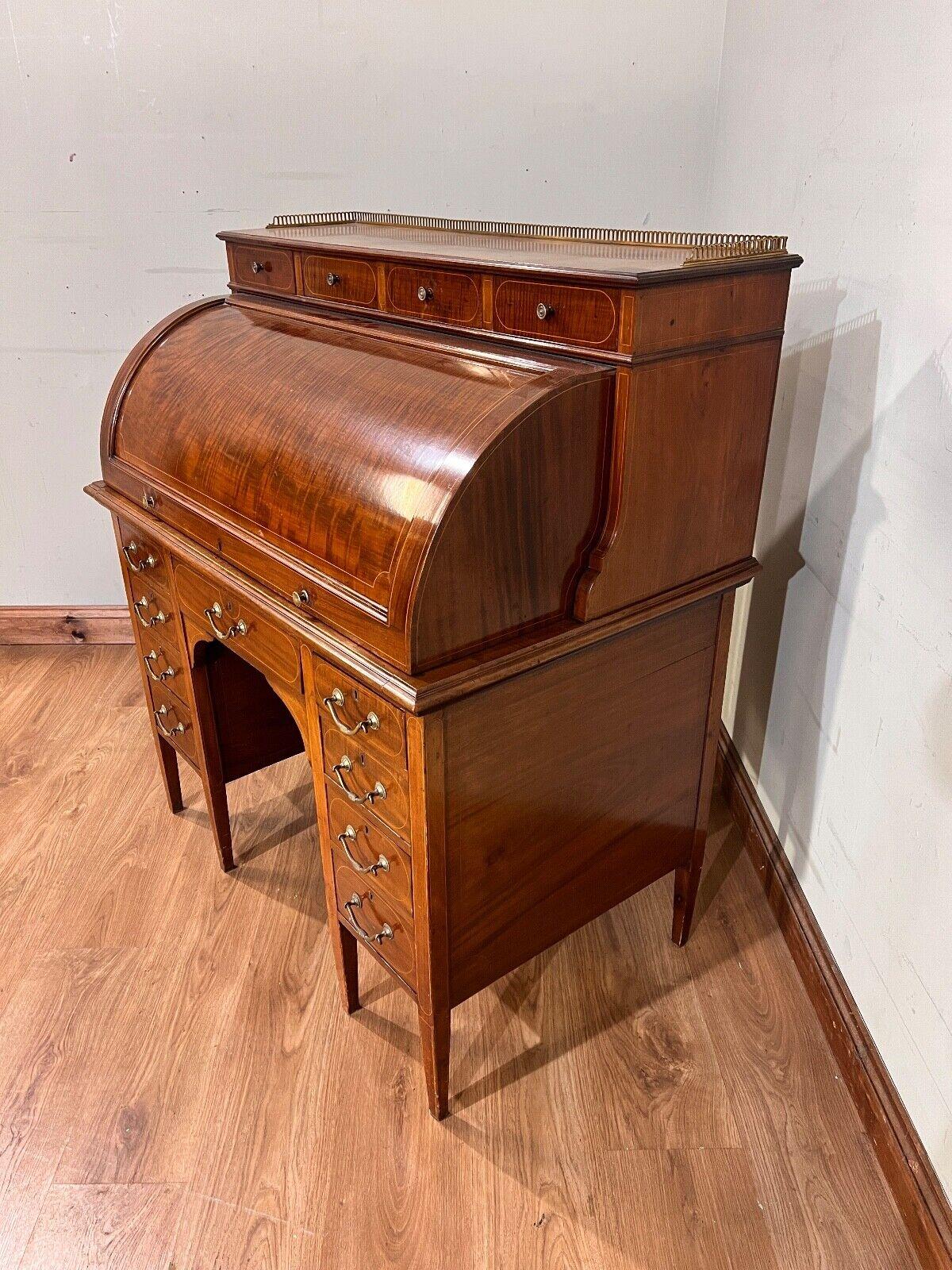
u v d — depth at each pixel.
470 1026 1.72
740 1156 1.50
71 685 2.84
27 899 2.00
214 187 2.50
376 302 1.53
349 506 1.25
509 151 2.41
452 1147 1.51
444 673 1.19
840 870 1.67
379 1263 1.35
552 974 1.84
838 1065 1.64
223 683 1.92
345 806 1.46
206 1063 1.65
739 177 2.16
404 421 1.26
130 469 1.76
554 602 1.32
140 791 2.37
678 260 1.30
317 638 1.30
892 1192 1.44
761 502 2.06
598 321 1.21
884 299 1.44
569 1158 1.49
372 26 2.29
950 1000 1.30
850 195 1.55
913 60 1.32
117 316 2.64
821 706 1.75
